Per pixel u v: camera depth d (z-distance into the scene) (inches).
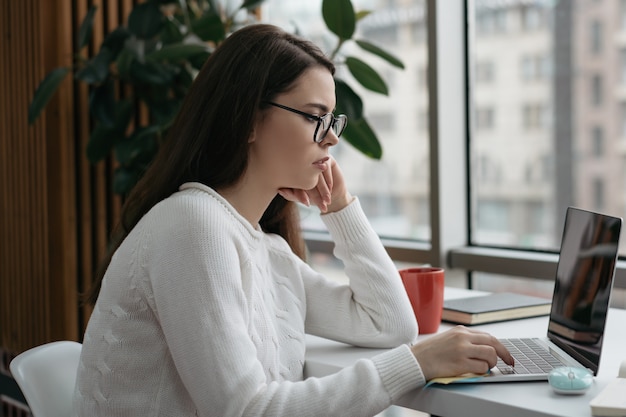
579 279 54.5
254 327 52.9
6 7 125.0
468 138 107.4
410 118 119.3
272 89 52.6
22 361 57.7
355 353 59.7
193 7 114.1
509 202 106.3
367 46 97.4
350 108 99.8
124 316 50.1
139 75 104.5
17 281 127.3
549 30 102.1
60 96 115.1
